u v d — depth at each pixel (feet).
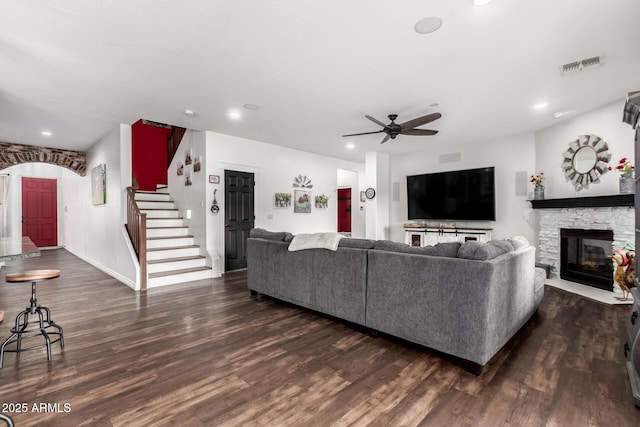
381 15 7.10
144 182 24.40
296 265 11.53
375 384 6.86
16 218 27.30
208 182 18.01
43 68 9.68
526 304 9.58
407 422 5.61
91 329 9.97
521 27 7.60
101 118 15.01
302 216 23.49
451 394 6.47
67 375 7.18
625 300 12.48
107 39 8.06
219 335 9.52
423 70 9.94
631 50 8.73
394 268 8.70
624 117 7.48
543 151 16.98
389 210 24.71
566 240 16.05
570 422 5.59
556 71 10.06
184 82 10.80
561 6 6.81
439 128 17.03
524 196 18.07
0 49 8.53
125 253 15.90
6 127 16.51
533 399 6.28
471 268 7.30
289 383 6.89
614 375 7.14
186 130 20.20
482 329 7.12
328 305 10.48
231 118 15.05
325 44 8.37
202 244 18.33
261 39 8.11
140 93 11.78
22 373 7.26
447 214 21.33
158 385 6.79
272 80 10.66
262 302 12.95
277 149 21.63
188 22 7.35
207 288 15.20
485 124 16.24
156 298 13.46
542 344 8.80
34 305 8.56
